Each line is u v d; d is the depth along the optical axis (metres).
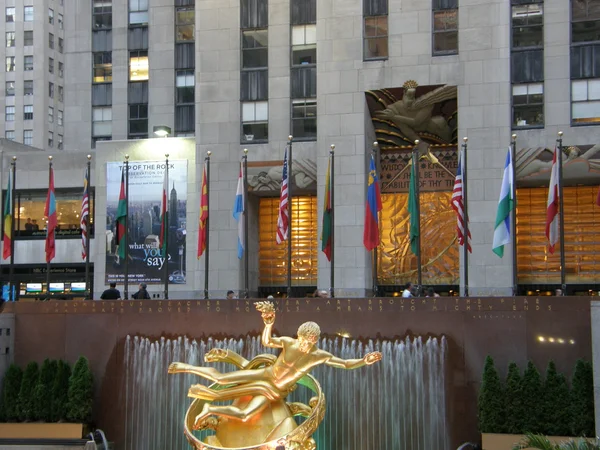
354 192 37.53
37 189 47.00
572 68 36.56
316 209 41.97
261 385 19.03
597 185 38.16
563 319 24.66
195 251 40.72
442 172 39.41
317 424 18.86
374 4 38.12
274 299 26.69
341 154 37.84
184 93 49.97
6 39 92.19
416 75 37.31
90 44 52.34
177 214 41.16
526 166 36.38
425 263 39.47
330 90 38.22
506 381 24.31
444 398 25.16
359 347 25.84
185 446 26.75
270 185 39.47
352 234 37.38
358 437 25.50
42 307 28.38
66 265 46.88
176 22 50.53
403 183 40.03
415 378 25.41
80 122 51.97
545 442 18.20
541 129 36.41
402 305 25.77
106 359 27.67
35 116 90.62
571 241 38.31
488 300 25.20
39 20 91.56
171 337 27.27
